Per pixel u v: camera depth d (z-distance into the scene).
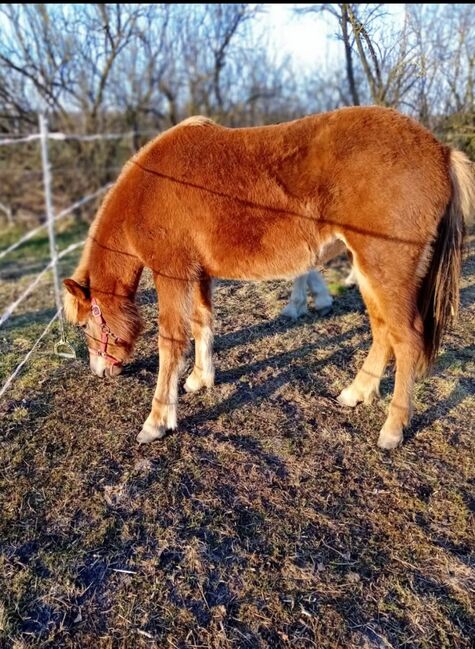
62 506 2.37
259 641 1.76
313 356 3.71
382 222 2.42
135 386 3.38
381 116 2.47
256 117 13.34
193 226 2.64
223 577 2.00
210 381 3.31
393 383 3.33
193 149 2.62
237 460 2.66
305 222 2.54
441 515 2.29
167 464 2.63
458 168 2.46
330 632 1.79
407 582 1.97
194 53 12.08
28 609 1.89
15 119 10.88
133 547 2.15
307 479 2.53
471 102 6.45
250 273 2.74
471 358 3.62
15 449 2.76
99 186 11.58
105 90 11.36
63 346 3.96
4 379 3.50
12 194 11.27
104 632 1.80
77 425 2.97
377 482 2.50
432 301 2.64
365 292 2.85
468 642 1.76
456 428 2.88
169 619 1.84
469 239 5.99
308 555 2.10
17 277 7.39
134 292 3.06
